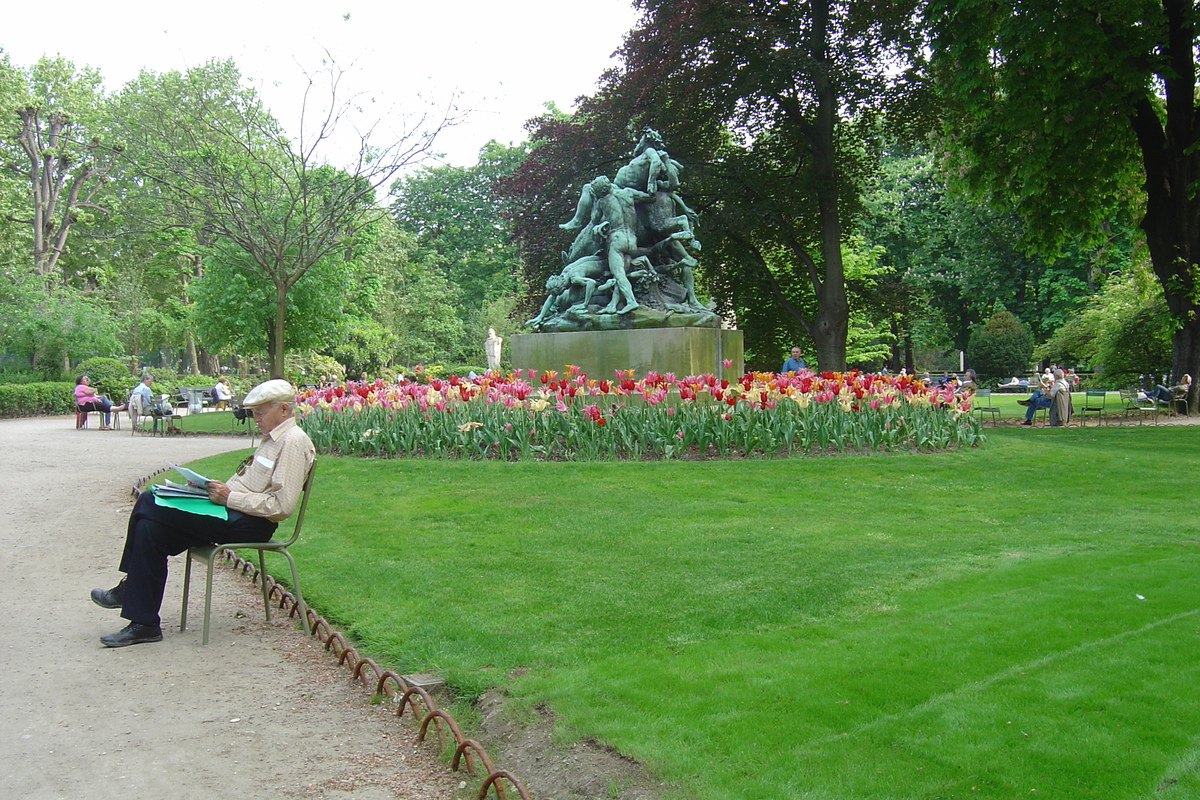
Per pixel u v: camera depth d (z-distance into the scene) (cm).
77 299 4203
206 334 3095
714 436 1212
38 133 4584
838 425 1258
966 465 1153
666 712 408
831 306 2719
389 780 383
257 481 579
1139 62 1938
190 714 454
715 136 2808
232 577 740
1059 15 1838
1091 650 462
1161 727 371
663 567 684
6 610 651
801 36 2591
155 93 3559
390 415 1348
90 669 520
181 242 3828
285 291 2556
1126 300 3209
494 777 354
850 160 2894
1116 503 945
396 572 693
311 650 552
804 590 606
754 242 2922
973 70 2009
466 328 6003
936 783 335
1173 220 2242
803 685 430
